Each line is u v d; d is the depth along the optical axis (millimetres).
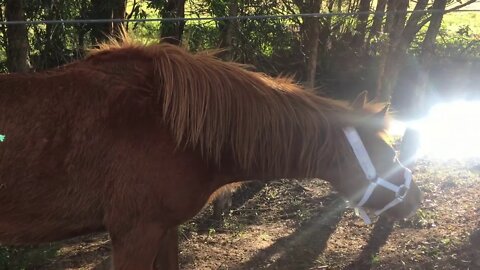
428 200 4602
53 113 2277
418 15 5355
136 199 2312
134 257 2369
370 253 3795
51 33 4730
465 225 3994
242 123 2443
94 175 2299
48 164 2266
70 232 2439
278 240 4172
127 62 2430
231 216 4688
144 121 2316
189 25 5152
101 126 2289
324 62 7621
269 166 2555
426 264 3504
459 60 8445
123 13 5148
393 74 5488
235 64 2582
